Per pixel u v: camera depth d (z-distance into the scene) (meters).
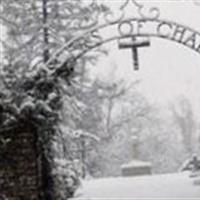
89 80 27.00
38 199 10.73
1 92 10.63
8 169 10.71
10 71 10.89
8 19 22.28
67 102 15.03
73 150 20.05
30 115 10.65
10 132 10.69
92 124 28.09
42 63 11.34
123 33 11.38
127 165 29.53
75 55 11.34
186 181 17.56
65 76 11.25
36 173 10.73
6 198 10.62
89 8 22.20
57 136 11.95
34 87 10.83
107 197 14.66
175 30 11.37
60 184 12.41
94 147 26.55
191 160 25.27
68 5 22.38
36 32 22.11
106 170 40.06
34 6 22.17
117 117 38.94
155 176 21.59
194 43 11.39
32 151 10.74
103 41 11.41
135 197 14.48
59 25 22.06
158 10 11.34
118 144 44.44
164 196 14.22
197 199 13.27
